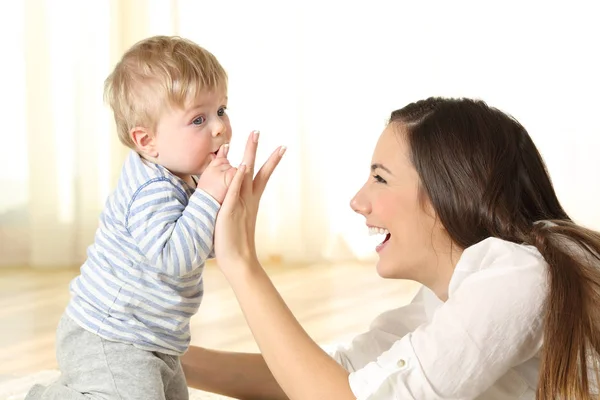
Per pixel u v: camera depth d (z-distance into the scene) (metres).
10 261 5.25
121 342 1.70
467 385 1.45
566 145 5.57
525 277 1.46
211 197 1.63
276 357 1.54
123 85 1.71
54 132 5.16
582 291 1.44
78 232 5.25
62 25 5.12
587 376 1.45
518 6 5.46
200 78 1.68
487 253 1.52
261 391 2.08
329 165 5.47
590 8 5.44
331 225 5.49
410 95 5.47
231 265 1.59
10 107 5.20
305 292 4.61
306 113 5.43
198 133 1.70
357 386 1.47
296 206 5.44
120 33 5.23
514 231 1.57
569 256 1.47
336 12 5.41
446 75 5.50
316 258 5.50
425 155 1.59
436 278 1.67
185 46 1.73
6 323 3.90
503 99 5.54
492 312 1.45
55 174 5.18
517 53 5.49
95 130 5.20
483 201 1.56
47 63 5.13
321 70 5.42
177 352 1.76
